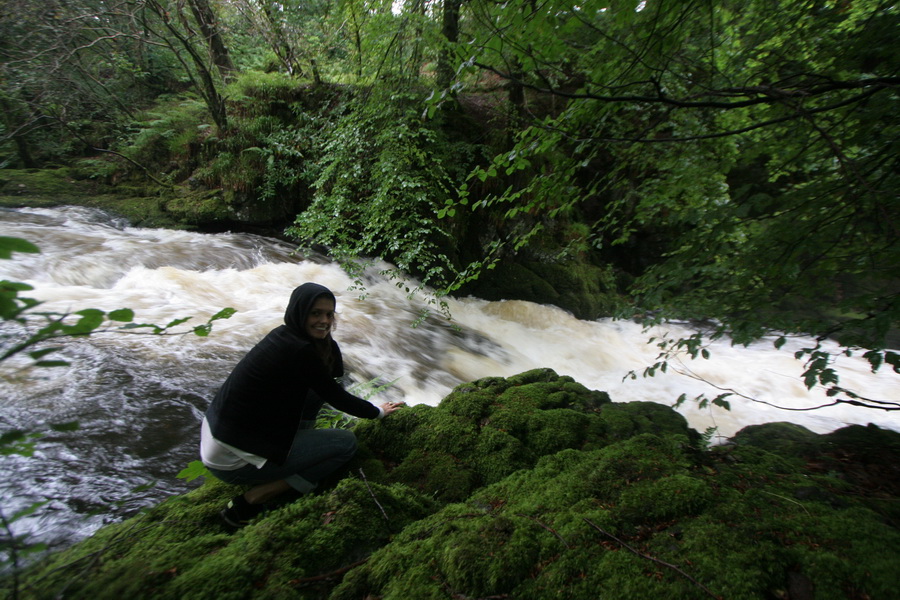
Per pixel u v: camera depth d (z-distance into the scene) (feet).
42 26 29.32
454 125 29.07
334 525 6.68
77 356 14.64
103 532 6.99
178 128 34.91
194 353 16.15
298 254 29.40
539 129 8.54
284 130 30.96
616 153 10.32
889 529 5.83
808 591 5.15
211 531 7.22
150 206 31.19
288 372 7.14
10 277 19.92
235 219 30.96
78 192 31.83
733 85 9.12
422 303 27.48
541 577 5.56
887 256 7.41
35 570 5.66
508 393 10.75
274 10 33.09
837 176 8.36
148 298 20.25
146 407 12.76
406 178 22.49
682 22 7.69
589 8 6.89
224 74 38.73
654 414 10.13
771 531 5.92
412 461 8.99
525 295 30.09
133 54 37.52
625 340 27.89
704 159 10.29
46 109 31.58
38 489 9.55
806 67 8.98
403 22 20.56
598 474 7.27
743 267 8.54
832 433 9.93
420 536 6.54
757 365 23.94
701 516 6.31
